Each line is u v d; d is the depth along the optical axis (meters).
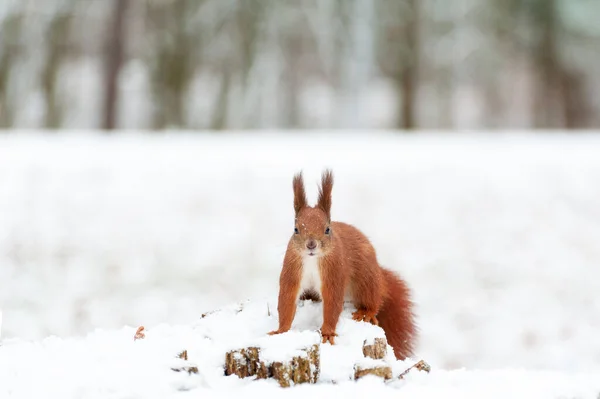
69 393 4.92
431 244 14.78
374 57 41.59
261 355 5.20
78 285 13.06
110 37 38.72
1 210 15.24
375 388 5.03
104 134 28.48
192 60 41.31
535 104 51.62
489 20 44.41
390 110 50.56
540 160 18.98
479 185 17.27
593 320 12.32
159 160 18.97
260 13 40.31
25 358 5.64
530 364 11.29
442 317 12.50
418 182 17.55
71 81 45.66
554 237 14.89
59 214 15.34
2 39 38.09
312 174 17.98
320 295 6.11
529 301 12.88
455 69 46.09
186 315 12.38
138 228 15.08
